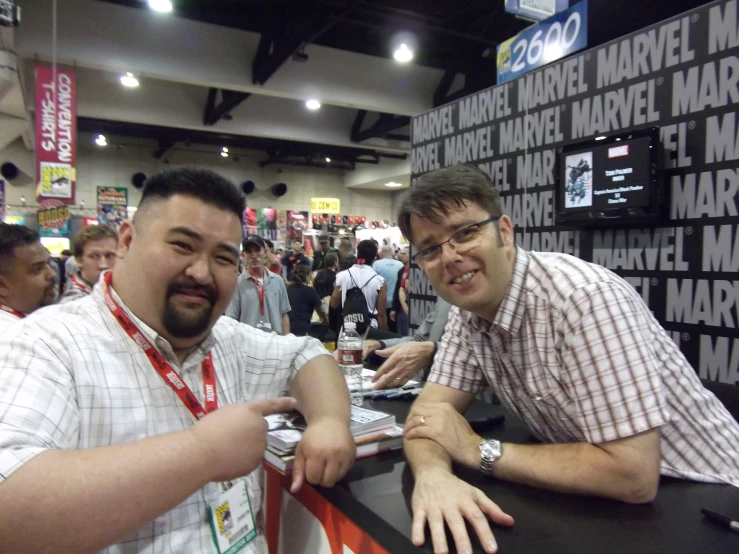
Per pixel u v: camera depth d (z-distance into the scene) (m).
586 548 0.72
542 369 0.98
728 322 1.74
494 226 0.95
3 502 0.56
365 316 4.19
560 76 2.33
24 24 5.73
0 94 6.29
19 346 0.76
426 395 1.22
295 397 1.16
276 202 14.48
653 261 1.97
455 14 6.11
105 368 0.83
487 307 0.99
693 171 1.82
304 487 1.07
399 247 9.51
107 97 8.59
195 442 0.69
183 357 0.97
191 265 0.85
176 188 0.84
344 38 7.38
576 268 0.97
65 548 0.58
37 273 1.91
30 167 11.73
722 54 1.73
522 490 0.91
